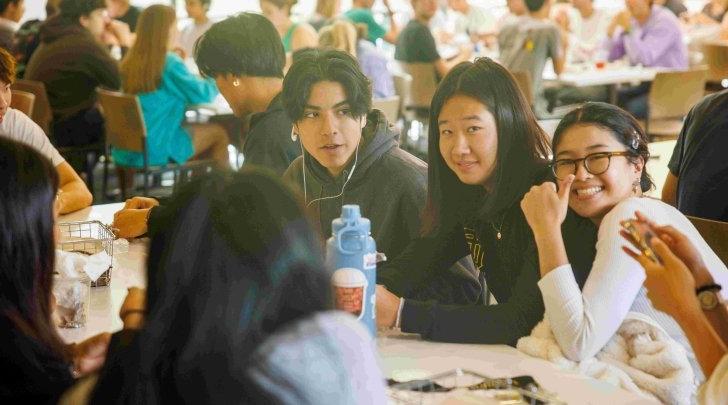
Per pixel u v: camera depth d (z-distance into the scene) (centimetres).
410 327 196
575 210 203
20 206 143
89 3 543
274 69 285
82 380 125
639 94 684
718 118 277
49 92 538
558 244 190
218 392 108
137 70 507
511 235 209
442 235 222
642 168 206
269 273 110
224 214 112
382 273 222
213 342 109
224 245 111
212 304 109
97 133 553
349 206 178
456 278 234
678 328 190
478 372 179
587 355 184
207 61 287
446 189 218
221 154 540
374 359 117
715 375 154
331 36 552
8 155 146
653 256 164
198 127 534
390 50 815
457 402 162
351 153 242
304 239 113
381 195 245
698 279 161
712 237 232
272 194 115
